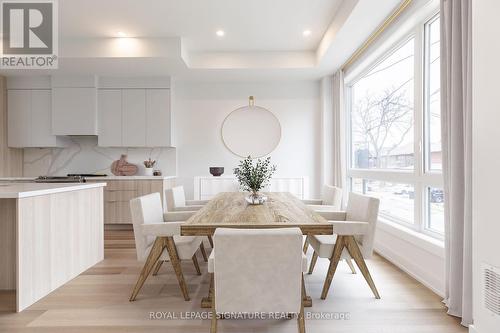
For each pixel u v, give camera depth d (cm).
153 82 476
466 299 180
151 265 214
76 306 208
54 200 237
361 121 432
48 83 470
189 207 303
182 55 397
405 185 314
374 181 389
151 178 452
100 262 305
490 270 145
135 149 509
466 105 181
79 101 465
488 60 147
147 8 321
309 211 220
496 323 142
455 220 192
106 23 354
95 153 505
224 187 466
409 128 310
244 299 146
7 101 470
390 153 350
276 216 200
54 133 464
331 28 354
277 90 512
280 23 357
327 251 217
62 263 246
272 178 468
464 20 182
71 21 348
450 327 181
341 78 443
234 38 397
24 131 470
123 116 475
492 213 144
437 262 230
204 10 327
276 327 182
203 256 312
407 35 298
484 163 150
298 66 441
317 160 511
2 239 231
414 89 284
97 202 304
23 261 204
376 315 196
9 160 477
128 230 459
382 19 301
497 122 142
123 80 475
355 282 249
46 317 193
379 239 332
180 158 511
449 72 201
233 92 512
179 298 221
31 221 212
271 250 143
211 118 512
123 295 226
